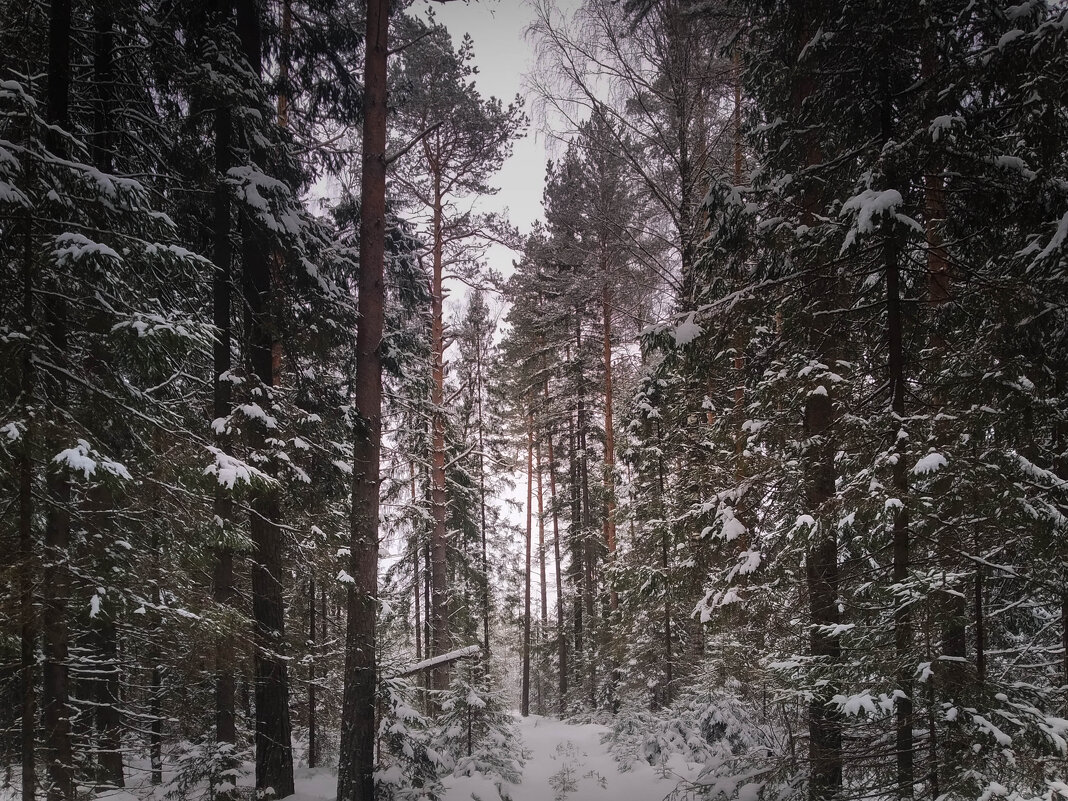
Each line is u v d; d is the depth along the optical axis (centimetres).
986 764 468
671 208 1138
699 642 1432
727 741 1073
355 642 838
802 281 710
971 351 559
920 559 574
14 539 530
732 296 737
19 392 516
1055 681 678
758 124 887
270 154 935
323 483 986
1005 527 520
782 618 770
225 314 880
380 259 924
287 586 1104
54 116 617
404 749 957
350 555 893
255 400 864
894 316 616
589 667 2147
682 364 799
